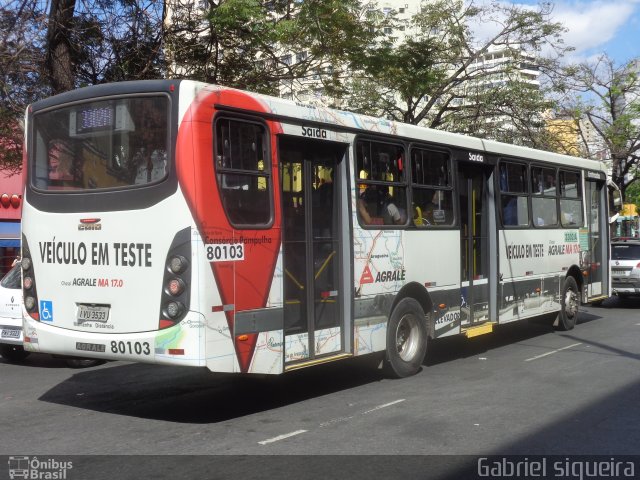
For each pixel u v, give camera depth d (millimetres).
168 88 6730
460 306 10328
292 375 9641
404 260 9180
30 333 7523
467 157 10570
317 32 15750
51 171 7484
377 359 9250
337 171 8359
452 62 21672
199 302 6496
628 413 7355
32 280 7562
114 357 6898
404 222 9234
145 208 6750
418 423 6992
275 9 15695
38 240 7496
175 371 10094
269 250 7199
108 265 6965
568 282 13672
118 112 7055
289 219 7660
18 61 13445
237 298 6820
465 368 10016
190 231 6527
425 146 9703
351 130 8414
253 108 7160
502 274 11266
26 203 7676
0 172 22859
